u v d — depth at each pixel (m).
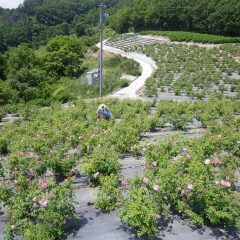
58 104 25.11
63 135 12.76
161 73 40.59
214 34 71.56
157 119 15.96
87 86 41.09
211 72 39.44
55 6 158.75
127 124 14.65
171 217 8.16
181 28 80.12
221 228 7.75
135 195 7.79
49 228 7.30
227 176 8.42
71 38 66.31
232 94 30.72
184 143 11.12
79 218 8.21
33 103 32.34
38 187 8.24
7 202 8.27
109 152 10.19
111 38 83.25
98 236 7.76
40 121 17.47
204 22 73.75
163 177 8.27
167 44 63.31
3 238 7.80
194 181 7.93
